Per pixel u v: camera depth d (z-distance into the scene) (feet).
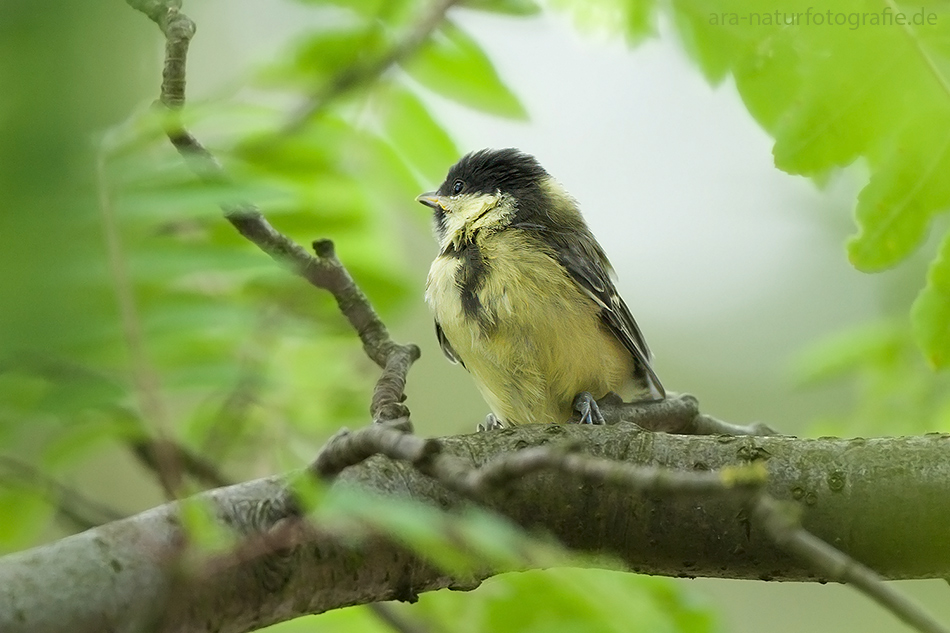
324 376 29.55
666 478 12.28
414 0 27.73
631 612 22.88
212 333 17.04
